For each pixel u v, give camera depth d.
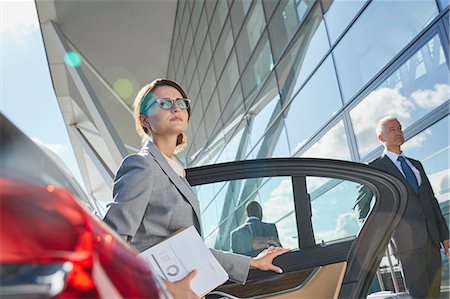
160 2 17.67
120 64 19.77
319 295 2.38
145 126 1.84
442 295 3.47
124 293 0.53
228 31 12.20
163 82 1.80
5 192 0.49
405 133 4.95
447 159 4.24
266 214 2.75
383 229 2.59
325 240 2.58
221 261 1.85
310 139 7.32
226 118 12.32
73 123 17.25
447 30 4.27
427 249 3.12
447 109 4.24
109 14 16.86
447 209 4.21
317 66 7.13
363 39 5.85
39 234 0.48
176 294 1.43
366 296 2.50
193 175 2.68
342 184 2.70
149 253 1.49
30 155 0.57
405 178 3.55
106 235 0.58
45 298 0.45
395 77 5.15
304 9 7.70
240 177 2.71
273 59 9.09
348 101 6.14
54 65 15.33
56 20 15.79
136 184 1.49
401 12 5.05
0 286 0.44
